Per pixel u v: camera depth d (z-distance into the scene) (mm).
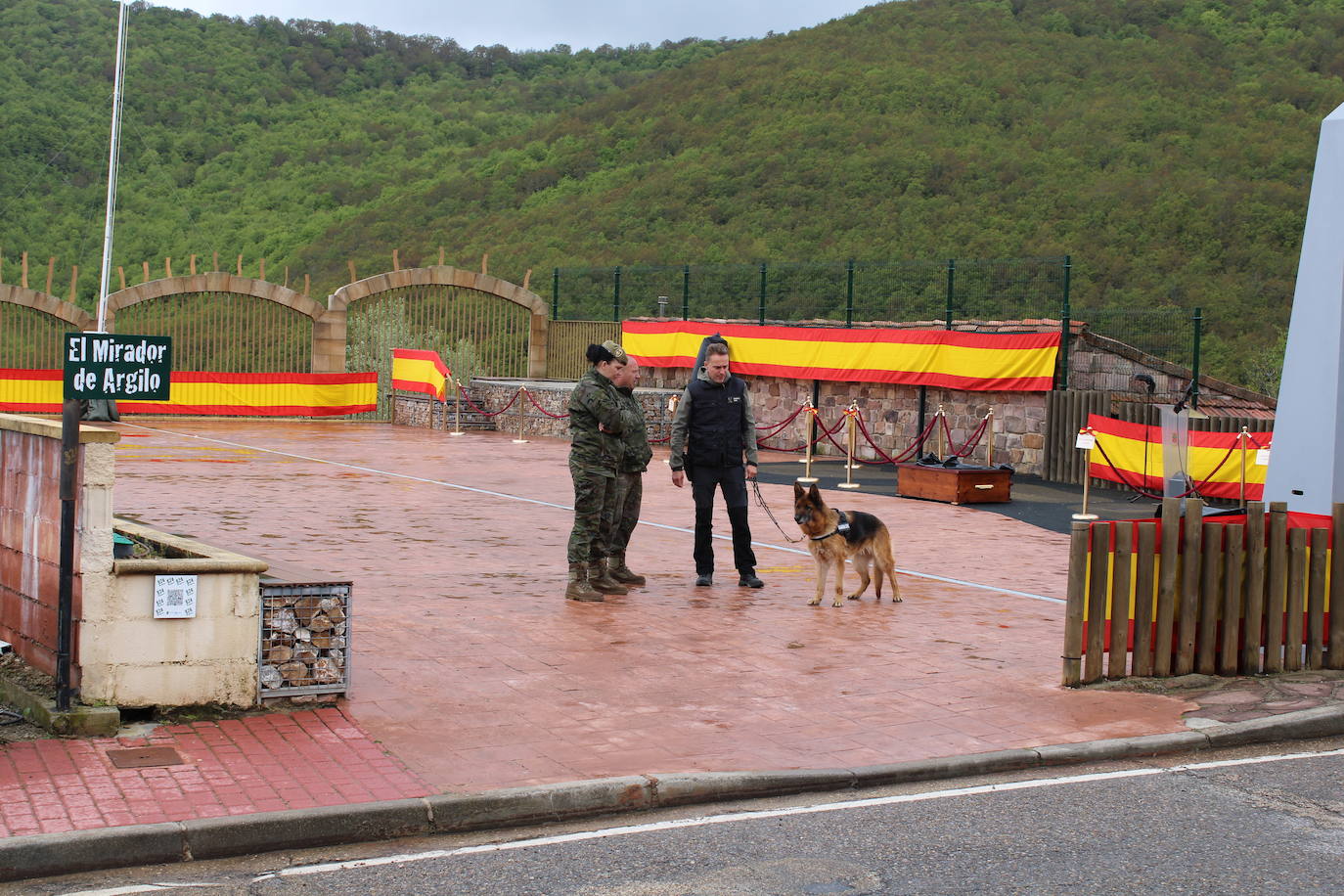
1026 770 6328
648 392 25844
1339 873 4926
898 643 8773
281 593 6734
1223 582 8125
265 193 55469
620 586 10312
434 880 4750
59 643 6148
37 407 27359
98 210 44594
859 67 62094
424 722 6609
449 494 16688
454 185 58469
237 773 5695
